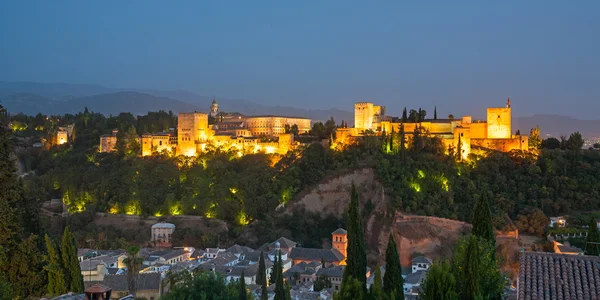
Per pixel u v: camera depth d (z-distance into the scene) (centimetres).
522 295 5391
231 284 9544
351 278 7262
